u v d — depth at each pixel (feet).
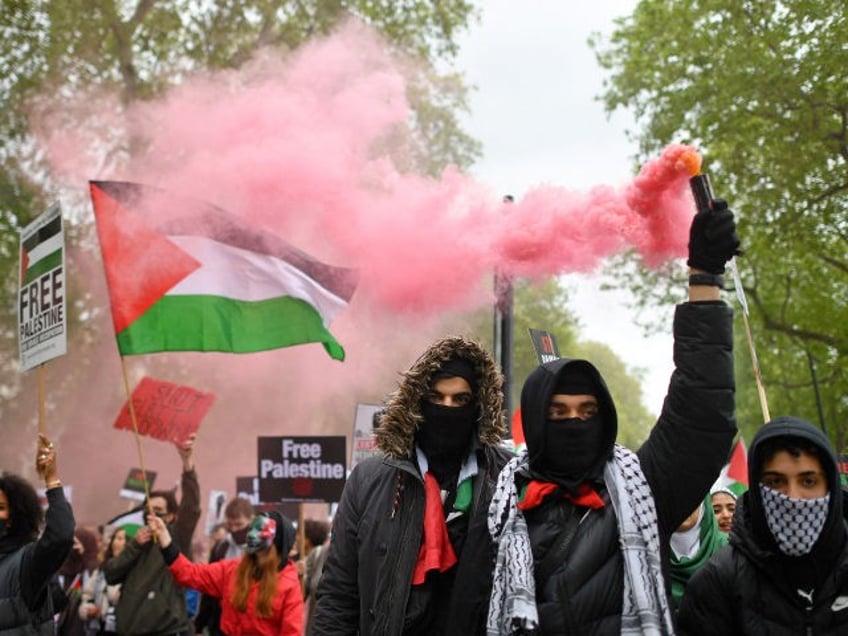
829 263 76.23
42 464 20.17
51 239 23.25
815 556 12.28
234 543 34.53
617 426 12.55
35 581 19.56
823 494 12.23
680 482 12.33
